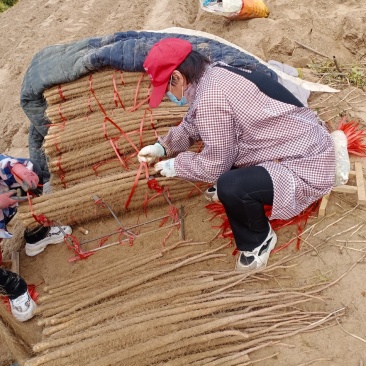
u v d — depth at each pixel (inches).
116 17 304.7
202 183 139.2
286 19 221.1
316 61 199.5
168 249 128.8
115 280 122.4
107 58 151.1
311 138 106.7
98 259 134.2
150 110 148.9
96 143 145.3
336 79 184.4
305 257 120.0
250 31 219.0
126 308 107.9
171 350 98.7
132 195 135.7
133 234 138.0
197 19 258.5
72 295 120.5
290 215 110.3
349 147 142.8
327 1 231.6
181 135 123.6
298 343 102.7
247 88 101.0
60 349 99.3
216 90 100.1
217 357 99.9
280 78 170.1
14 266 138.3
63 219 135.6
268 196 106.7
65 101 158.2
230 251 126.8
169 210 142.7
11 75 285.6
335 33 209.8
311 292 110.9
